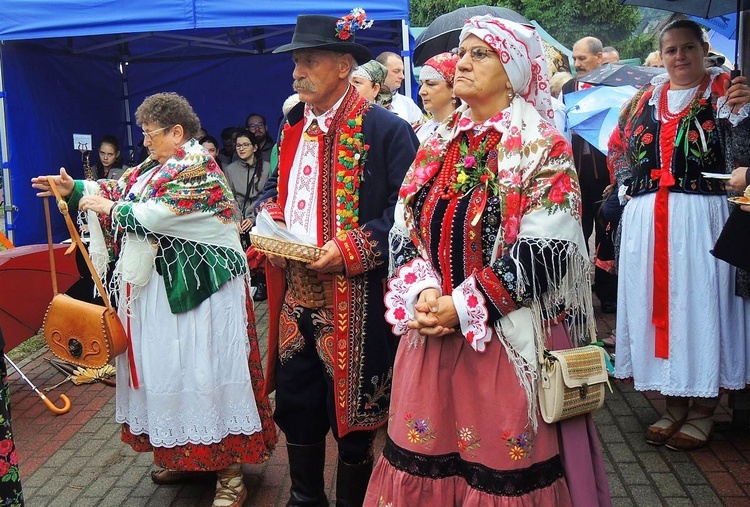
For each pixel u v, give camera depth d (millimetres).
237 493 3258
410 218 2236
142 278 3057
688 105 3488
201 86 9367
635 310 3656
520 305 2008
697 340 3508
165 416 3100
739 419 3818
